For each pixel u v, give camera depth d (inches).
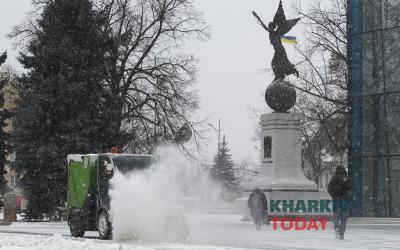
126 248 793.6
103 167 1054.4
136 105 2123.5
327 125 2304.4
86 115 1847.9
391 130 1617.9
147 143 2087.8
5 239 976.3
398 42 1614.2
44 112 1836.9
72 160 1161.4
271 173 1797.5
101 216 1036.5
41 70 1891.0
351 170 1694.1
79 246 824.9
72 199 1155.9
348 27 1726.1
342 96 2235.5
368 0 1679.4
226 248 824.3
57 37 1902.1
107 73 1935.3
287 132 1807.3
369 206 1649.9
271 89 1831.9
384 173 1624.0
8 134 2333.9
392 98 1619.1
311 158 2748.5
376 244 954.7
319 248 862.5
